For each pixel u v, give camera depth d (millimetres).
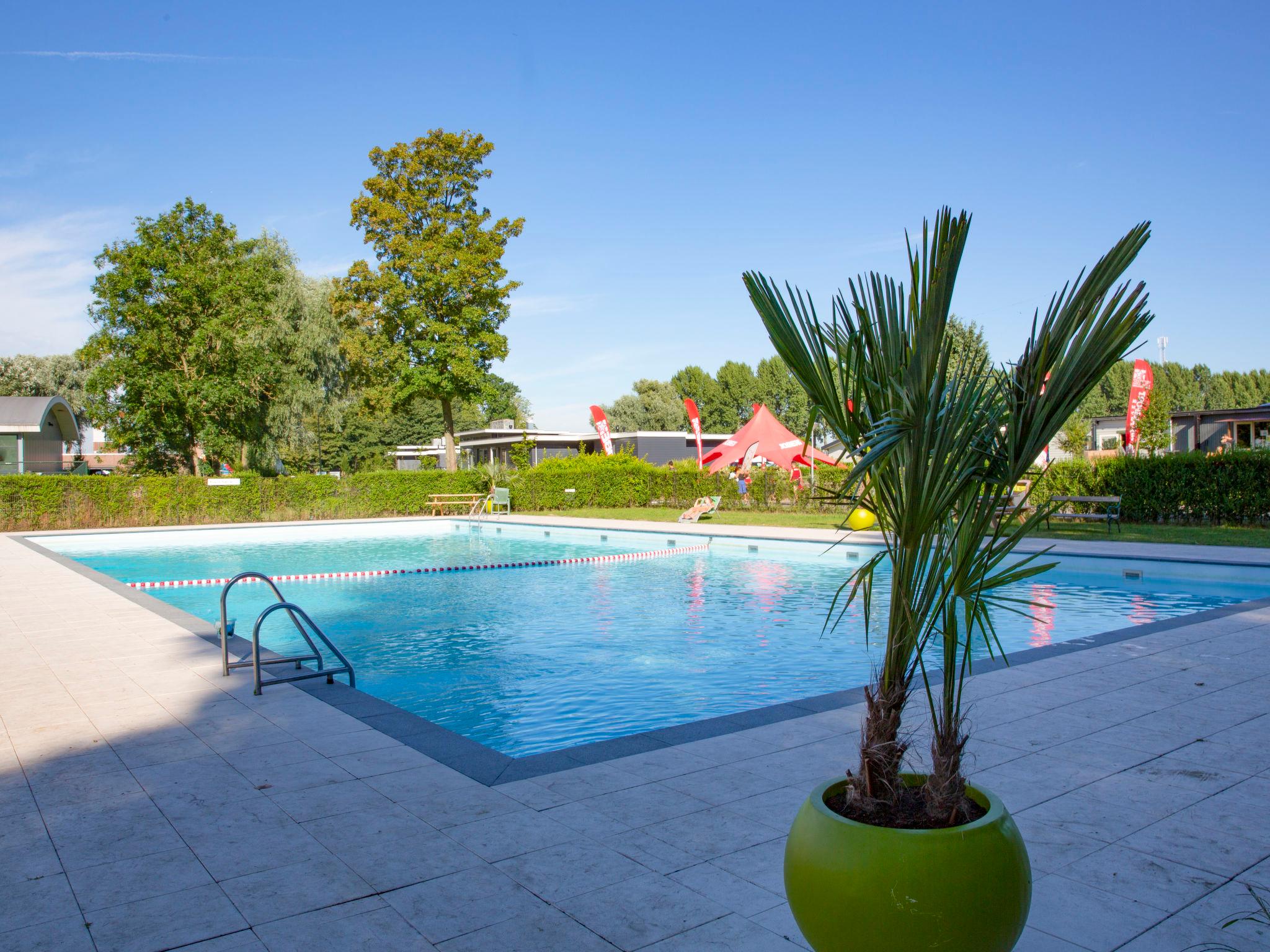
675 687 8023
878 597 12922
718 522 23656
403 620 11484
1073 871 3377
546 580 15203
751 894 3219
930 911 2336
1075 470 20078
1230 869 3391
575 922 3037
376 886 3336
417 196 32531
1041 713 5598
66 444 40625
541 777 4547
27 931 3039
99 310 27719
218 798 4320
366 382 34625
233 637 9172
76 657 7758
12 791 4441
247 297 29297
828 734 5234
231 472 31312
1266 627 8469
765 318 2803
